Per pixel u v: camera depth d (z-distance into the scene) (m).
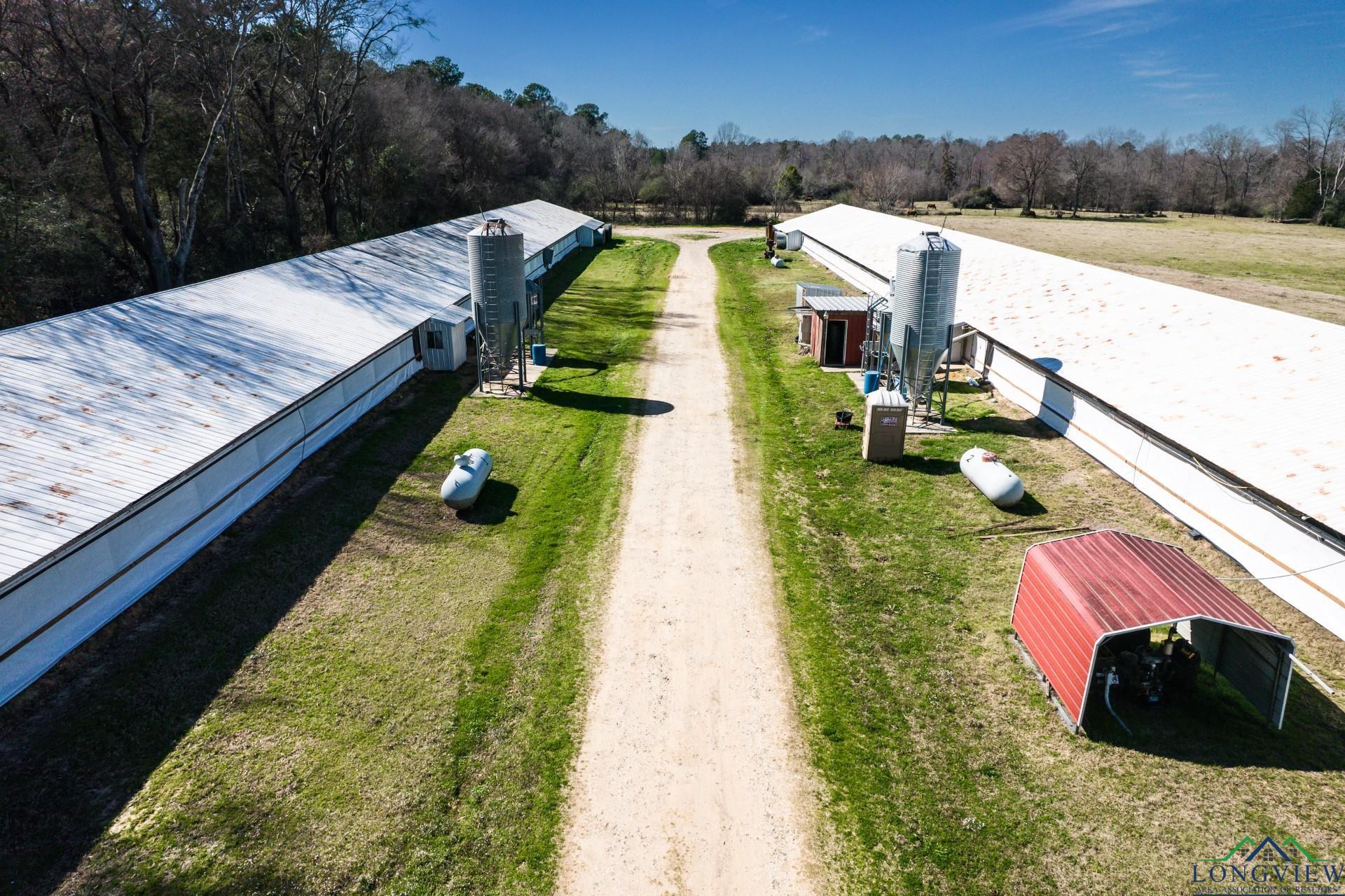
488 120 99.25
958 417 26.47
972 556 18.20
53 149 35.09
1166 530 18.80
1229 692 13.67
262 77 48.12
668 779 12.14
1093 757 12.41
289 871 10.41
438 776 12.04
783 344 35.97
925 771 12.24
